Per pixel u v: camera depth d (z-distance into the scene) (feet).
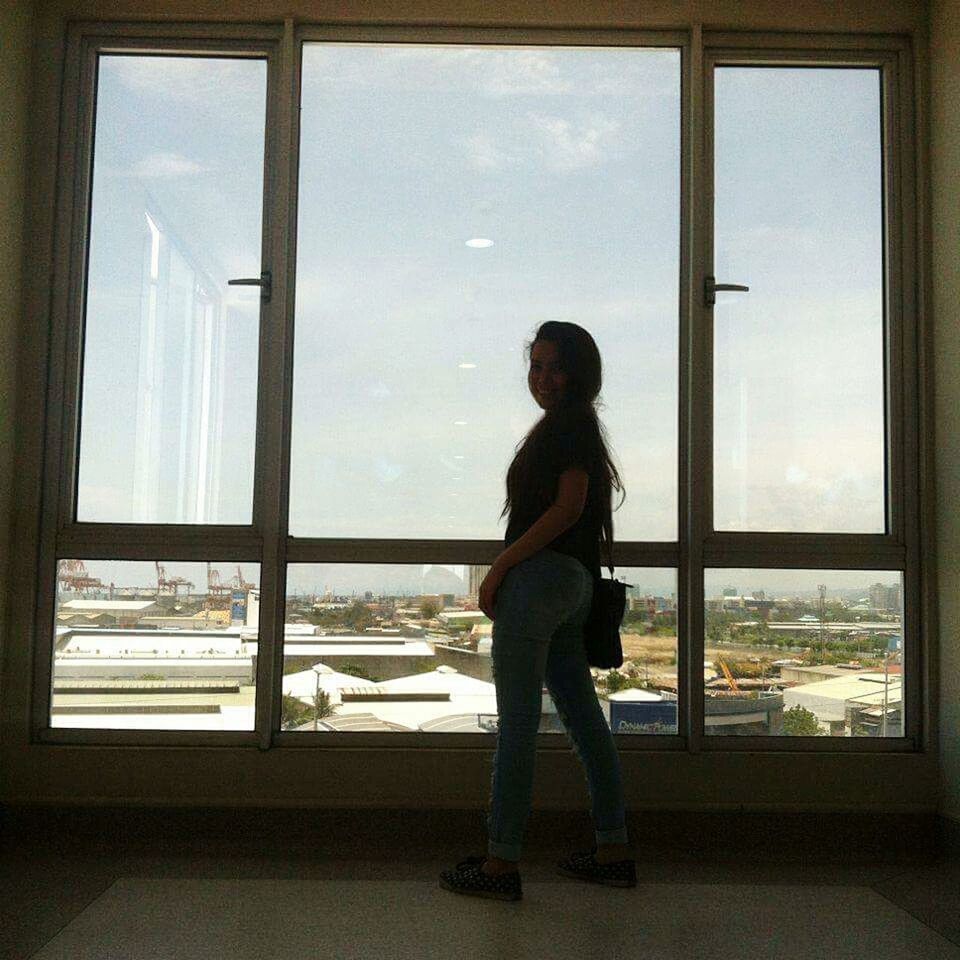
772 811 9.53
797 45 10.23
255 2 10.09
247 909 7.34
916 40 10.17
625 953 6.54
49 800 9.42
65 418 9.87
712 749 9.73
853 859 9.07
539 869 8.54
